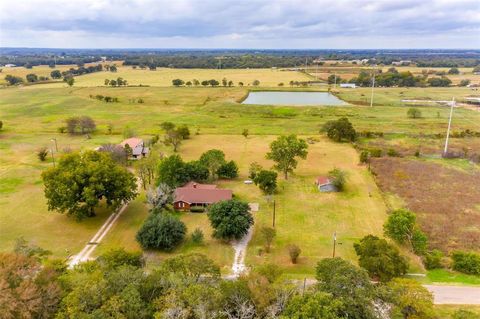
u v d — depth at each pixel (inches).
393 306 1187.3
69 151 3270.2
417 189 2618.1
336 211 2282.2
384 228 1935.3
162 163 2578.7
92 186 2065.7
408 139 3873.0
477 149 3511.3
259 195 2503.7
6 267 1160.8
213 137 3978.8
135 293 1133.1
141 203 2377.0
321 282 1269.7
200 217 2197.3
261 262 1740.9
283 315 1061.1
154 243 1814.7
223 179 2785.4
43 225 2076.8
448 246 1884.8
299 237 1974.7
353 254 1808.6
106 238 1953.7
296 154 2797.7
